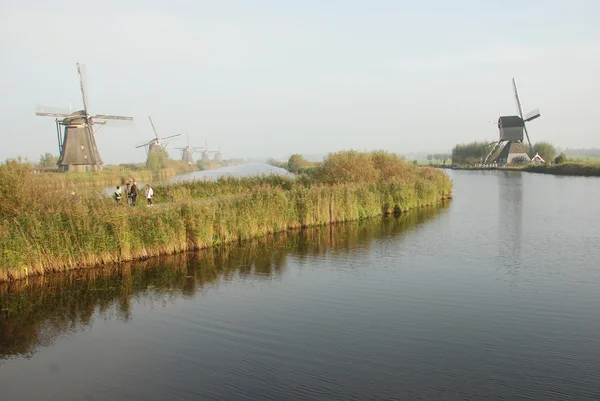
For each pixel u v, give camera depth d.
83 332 11.39
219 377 8.83
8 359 9.99
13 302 13.61
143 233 18.61
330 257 18.59
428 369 8.94
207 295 14.04
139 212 19.02
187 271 16.72
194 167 128.25
